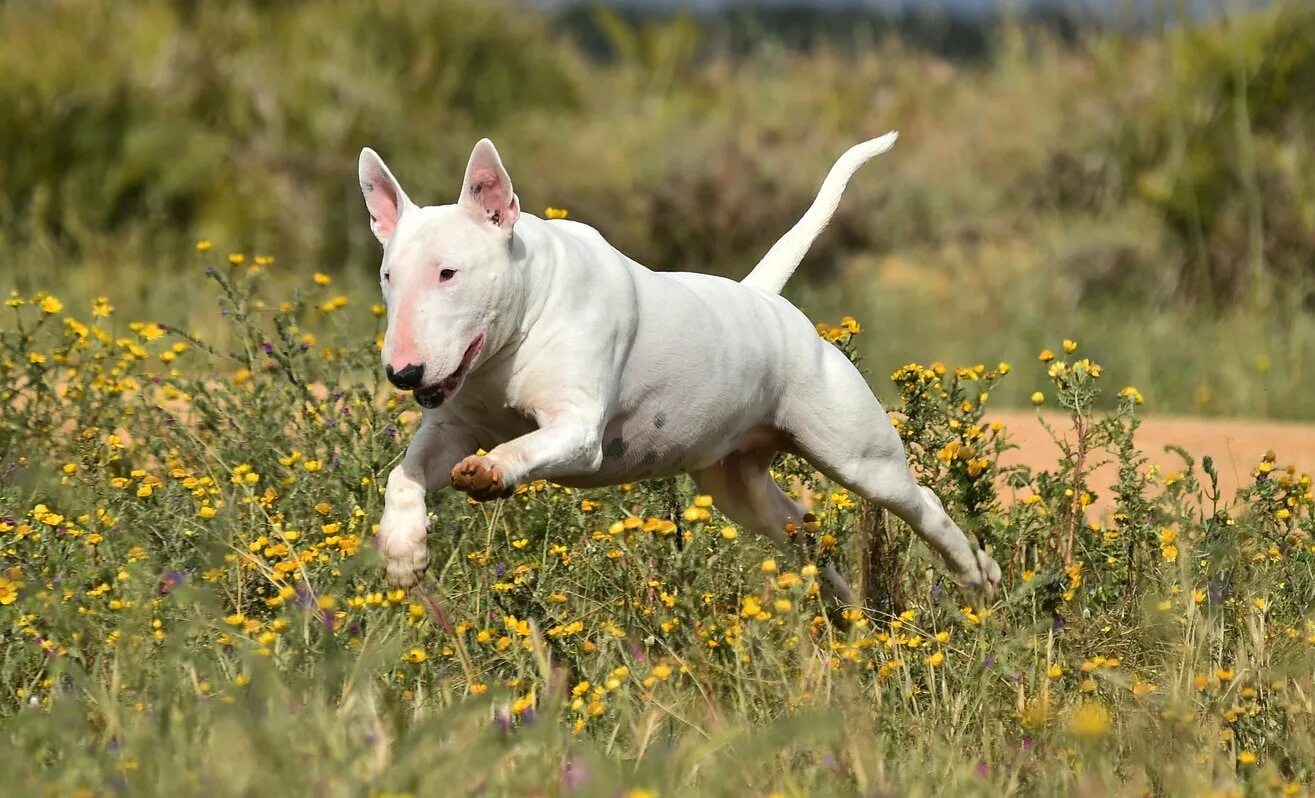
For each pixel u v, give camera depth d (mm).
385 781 6234
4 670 7879
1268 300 25453
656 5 38031
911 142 33250
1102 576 10422
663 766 6773
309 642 7707
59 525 9328
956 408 11586
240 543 9109
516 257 8633
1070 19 35000
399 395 11117
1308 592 9836
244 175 26156
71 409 12344
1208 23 29656
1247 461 16438
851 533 10773
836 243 27859
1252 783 7422
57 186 24844
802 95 35875
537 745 6875
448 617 8750
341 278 25812
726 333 9648
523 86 31984
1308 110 28578
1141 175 28812
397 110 28188
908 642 8867
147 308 21797
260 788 6129
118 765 6465
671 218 27422
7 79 25125
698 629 8359
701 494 10891
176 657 7328
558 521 10055
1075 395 10984
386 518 8547
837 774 7199
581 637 8906
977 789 7145
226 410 11602
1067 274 26875
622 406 9242
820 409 10180
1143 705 8211
